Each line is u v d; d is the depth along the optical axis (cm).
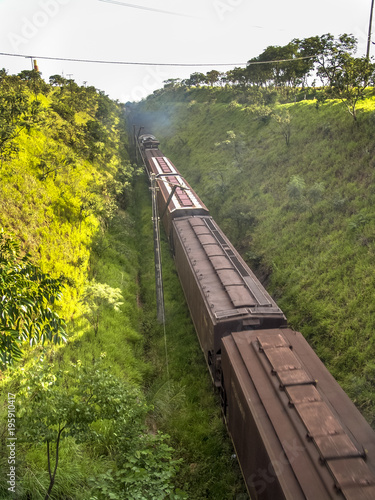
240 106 4491
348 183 1916
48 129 2422
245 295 1173
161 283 1588
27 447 741
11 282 550
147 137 4378
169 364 1336
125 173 3145
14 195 1584
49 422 637
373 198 1683
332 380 799
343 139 2295
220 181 2923
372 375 1070
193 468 932
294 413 694
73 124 2920
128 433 760
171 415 1086
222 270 1341
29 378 627
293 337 958
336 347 1230
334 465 575
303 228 1872
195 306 1378
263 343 895
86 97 4234
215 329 1052
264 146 3075
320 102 2938
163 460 935
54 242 1592
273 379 785
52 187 1894
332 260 1557
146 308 1734
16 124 2042
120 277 1806
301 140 2672
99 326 1373
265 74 4588
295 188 2050
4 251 588
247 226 2228
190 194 2311
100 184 2450
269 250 1908
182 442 998
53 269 1450
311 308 1422
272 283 1698
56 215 1769
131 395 716
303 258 1700
